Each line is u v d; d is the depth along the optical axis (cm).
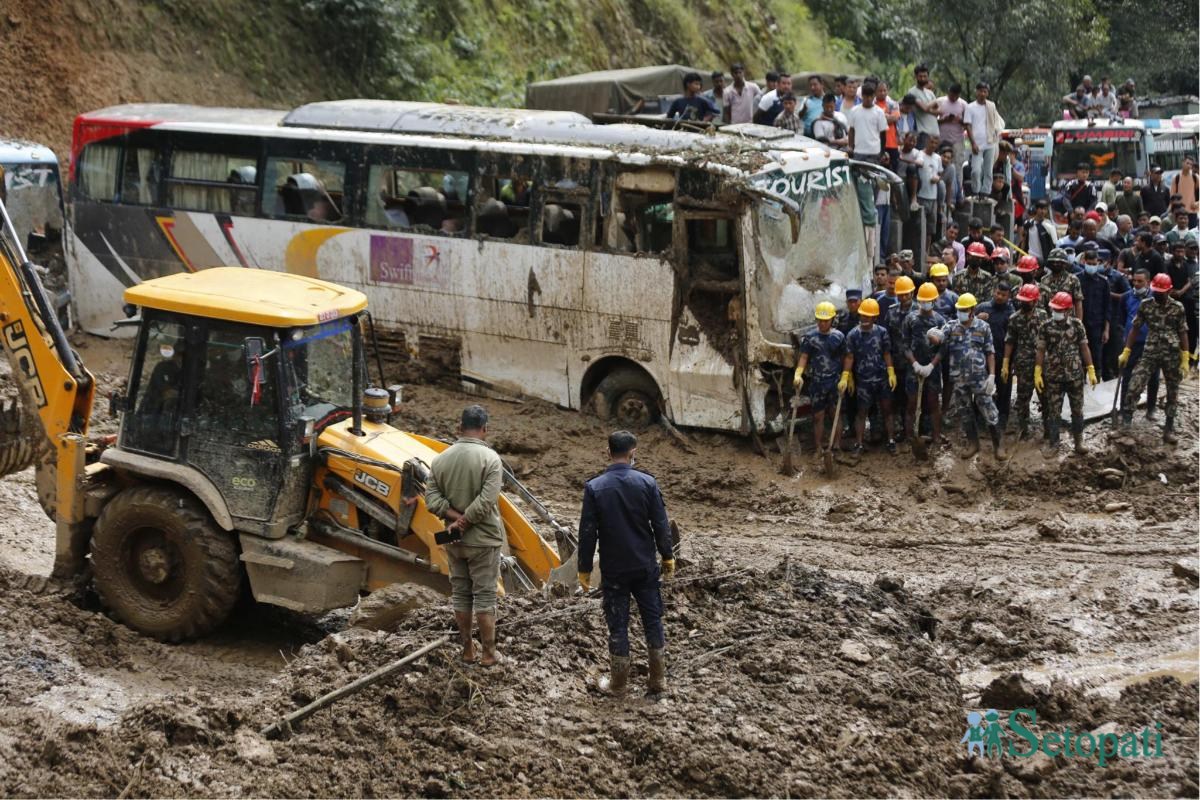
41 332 1154
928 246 2127
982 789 859
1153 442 1591
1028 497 1508
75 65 2305
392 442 1144
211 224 1839
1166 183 2956
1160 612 1207
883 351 1554
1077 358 1538
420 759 855
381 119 1777
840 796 837
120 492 1158
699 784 842
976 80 3631
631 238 1622
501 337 1711
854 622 1049
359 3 2608
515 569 1090
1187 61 4053
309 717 896
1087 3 3703
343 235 1770
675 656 991
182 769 844
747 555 1352
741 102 2206
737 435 1630
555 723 892
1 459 1188
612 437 920
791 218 1503
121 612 1140
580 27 3200
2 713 936
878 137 2052
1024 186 2797
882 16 4088
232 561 1113
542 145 1661
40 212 1902
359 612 1041
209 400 1108
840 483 1535
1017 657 1108
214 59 2486
